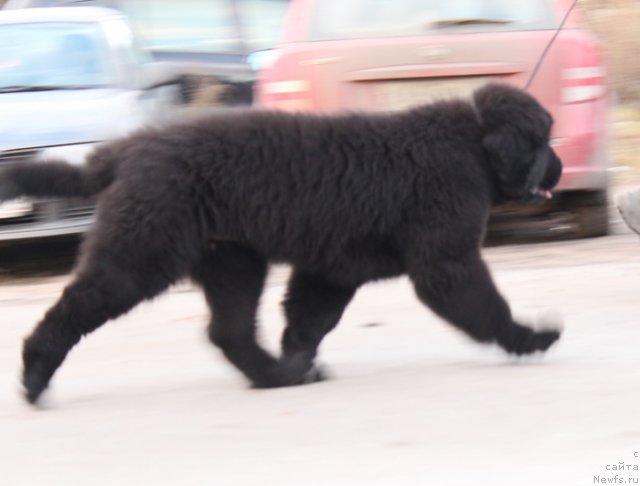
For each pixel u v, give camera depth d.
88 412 13.27
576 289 18.92
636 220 18.47
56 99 22.27
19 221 20.97
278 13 30.06
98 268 13.04
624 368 14.04
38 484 10.76
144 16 28.34
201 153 13.23
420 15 21.05
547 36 20.92
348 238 13.82
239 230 13.52
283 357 14.62
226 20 28.97
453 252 13.93
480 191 14.07
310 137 13.62
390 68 20.66
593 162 21.31
